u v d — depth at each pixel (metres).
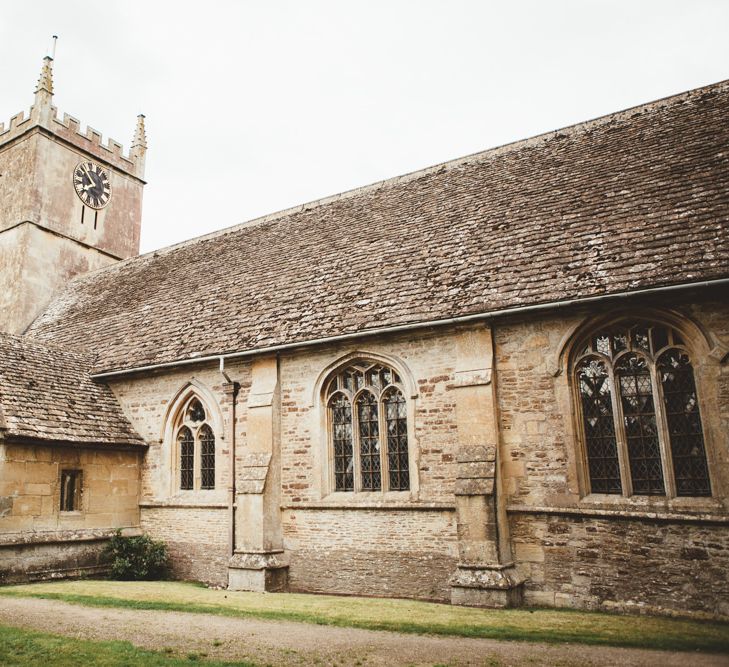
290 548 13.99
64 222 25.88
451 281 13.30
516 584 11.14
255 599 12.02
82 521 15.12
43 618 9.78
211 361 15.55
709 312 10.57
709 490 10.45
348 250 16.70
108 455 16.05
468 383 12.18
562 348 11.77
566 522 11.27
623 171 14.12
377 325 13.12
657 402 11.00
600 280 11.27
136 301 20.67
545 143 17.38
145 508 16.50
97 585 13.48
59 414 15.30
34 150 25.25
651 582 10.41
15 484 13.78
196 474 16.05
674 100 15.98
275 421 14.57
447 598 11.98
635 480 11.10
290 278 16.78
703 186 12.23
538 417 11.80
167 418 16.61
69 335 20.98
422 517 12.55
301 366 14.62
